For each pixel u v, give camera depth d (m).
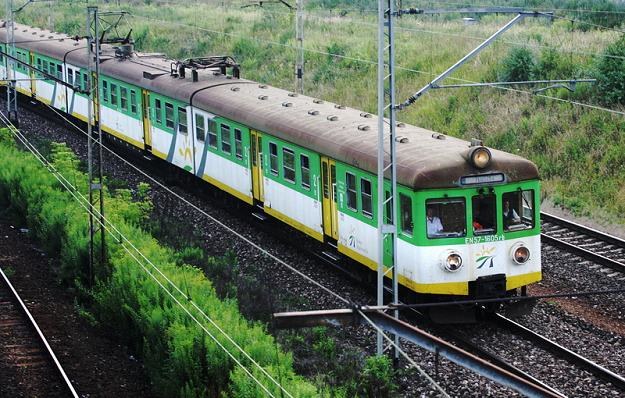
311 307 20.47
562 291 21.19
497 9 16.44
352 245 21.23
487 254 18.88
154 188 31.52
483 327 19.09
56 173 28.47
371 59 43.28
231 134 27.06
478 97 35.44
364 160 20.14
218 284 21.92
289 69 46.16
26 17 71.38
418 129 22.19
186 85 30.23
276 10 63.12
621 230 25.83
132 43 37.38
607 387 16.22
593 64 33.88
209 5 68.88
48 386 17.39
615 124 30.30
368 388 16.34
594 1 47.16
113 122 36.03
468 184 18.52
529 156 30.75
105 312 20.30
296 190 23.77
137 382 17.88
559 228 25.73
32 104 46.31
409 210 18.75
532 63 35.75
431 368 17.19
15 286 22.81
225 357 16.31
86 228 23.88
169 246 25.08
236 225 27.16
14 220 28.22
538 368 17.05
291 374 15.91
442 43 42.94
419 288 18.72
